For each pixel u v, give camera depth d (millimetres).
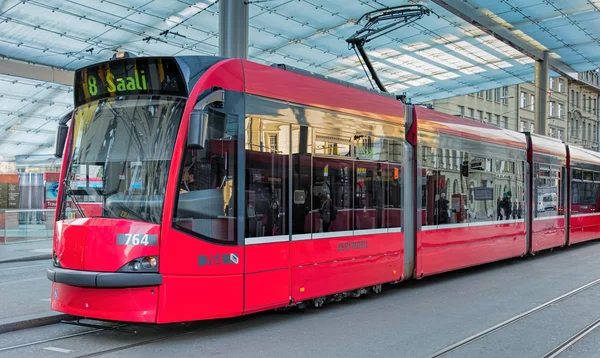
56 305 7023
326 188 8758
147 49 23266
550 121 60500
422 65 28719
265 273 7625
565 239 19016
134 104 7125
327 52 25078
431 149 11609
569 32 26500
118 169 7027
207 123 6848
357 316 8789
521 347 7004
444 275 13719
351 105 9430
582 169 20594
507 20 24609
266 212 7699
